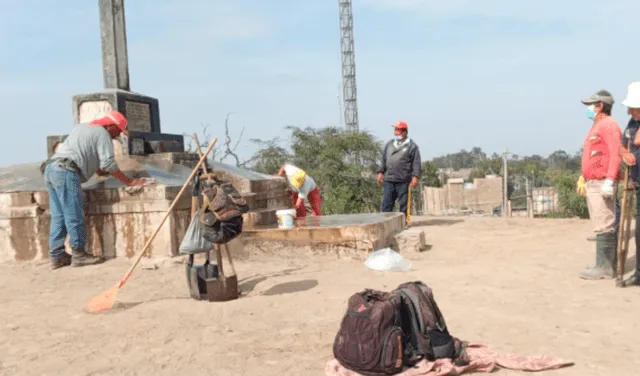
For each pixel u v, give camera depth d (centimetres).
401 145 1221
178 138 1140
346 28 7262
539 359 426
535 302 605
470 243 1041
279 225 927
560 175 3509
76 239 812
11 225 869
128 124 1027
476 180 5419
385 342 396
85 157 815
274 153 3703
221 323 550
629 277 698
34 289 712
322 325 537
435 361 409
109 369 440
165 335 516
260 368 434
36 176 940
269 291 666
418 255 929
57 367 446
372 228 862
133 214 840
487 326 525
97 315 589
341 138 3712
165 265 797
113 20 1046
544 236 1088
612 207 703
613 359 434
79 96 1020
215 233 614
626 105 663
